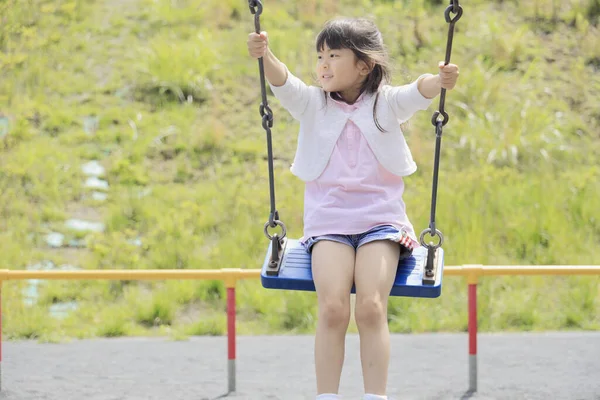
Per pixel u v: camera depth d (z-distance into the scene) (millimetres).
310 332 10680
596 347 9773
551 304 11273
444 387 8297
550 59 16188
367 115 5391
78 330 10617
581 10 17172
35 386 8297
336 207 5301
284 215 12648
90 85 15625
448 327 10719
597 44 16312
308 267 5332
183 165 13922
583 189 13117
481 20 17031
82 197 13227
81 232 12477
